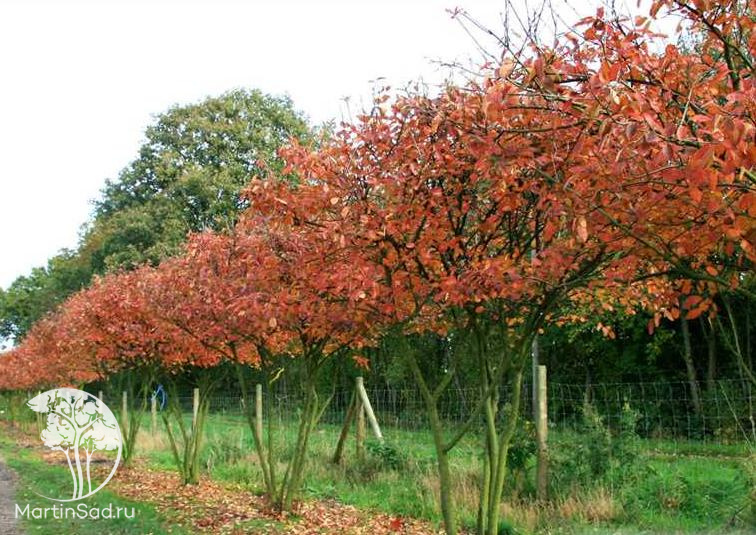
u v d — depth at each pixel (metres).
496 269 4.42
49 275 55.69
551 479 8.05
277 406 19.31
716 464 9.77
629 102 3.18
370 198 5.27
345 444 13.51
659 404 13.37
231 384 27.16
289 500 8.65
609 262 4.58
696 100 3.65
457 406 15.06
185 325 9.55
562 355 21.11
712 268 4.07
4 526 8.29
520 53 4.33
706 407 12.86
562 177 3.88
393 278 5.30
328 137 6.82
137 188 33.16
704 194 3.32
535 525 7.14
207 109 32.25
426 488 9.09
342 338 8.15
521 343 5.38
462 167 4.89
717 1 3.62
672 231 3.95
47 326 19.42
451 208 5.01
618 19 3.79
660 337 17.36
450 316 6.61
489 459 5.59
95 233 38.22
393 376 20.98
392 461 10.90
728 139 2.76
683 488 7.71
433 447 12.09
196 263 8.94
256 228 7.59
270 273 6.36
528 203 4.96
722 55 4.11
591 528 6.79
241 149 31.23
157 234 29.62
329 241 5.48
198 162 31.70
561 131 3.88
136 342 11.62
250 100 32.56
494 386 5.39
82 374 16.92
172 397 12.34
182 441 17.91
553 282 4.62
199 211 30.52
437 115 4.39
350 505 9.21
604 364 20.19
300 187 5.51
